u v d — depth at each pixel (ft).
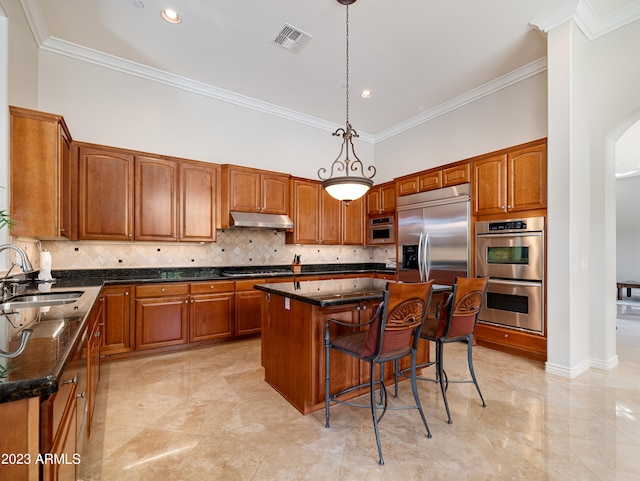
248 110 15.37
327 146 18.03
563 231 9.49
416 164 17.15
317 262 17.88
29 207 8.22
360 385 8.03
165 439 6.40
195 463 5.67
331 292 7.88
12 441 2.46
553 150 9.74
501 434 6.54
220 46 11.12
